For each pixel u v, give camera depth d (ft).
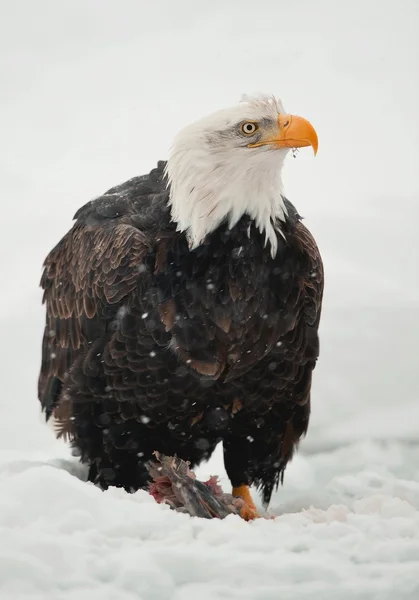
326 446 53.06
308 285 40.73
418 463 50.42
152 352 39.17
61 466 42.86
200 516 35.65
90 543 27.25
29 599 24.89
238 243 38.83
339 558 27.81
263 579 26.32
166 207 40.42
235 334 39.19
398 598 25.96
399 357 58.23
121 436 40.63
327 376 57.11
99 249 41.60
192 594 25.70
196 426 40.96
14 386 57.16
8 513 28.48
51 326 45.44
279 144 38.37
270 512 41.63
